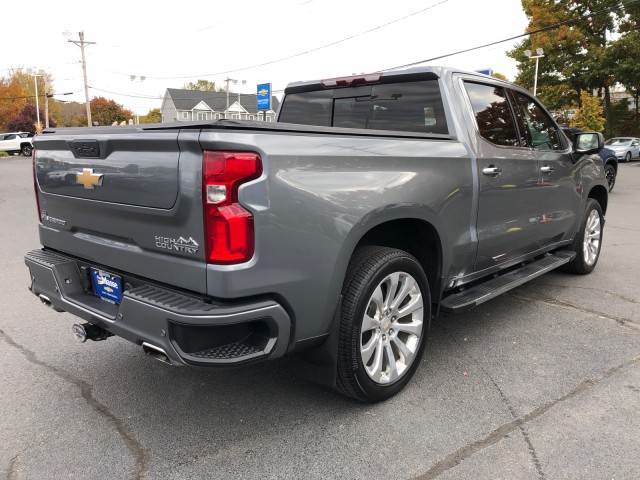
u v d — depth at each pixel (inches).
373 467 100.3
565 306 191.9
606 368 140.9
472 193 140.0
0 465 101.4
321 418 117.6
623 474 97.3
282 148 94.9
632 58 1391.5
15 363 147.0
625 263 255.1
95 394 129.5
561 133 199.0
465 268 146.0
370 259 114.3
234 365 92.3
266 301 95.2
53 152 125.1
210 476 98.3
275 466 101.0
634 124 1736.0
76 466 101.3
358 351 111.8
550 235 189.5
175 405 124.2
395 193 114.9
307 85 179.8
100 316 108.7
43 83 3100.4
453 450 105.1
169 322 91.7
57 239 130.3
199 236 91.8
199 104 2957.7
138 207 101.3
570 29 1471.5
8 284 226.5
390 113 157.2
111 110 3262.8
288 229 95.4
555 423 114.3
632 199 516.4
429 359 147.4
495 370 140.2
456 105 144.0
